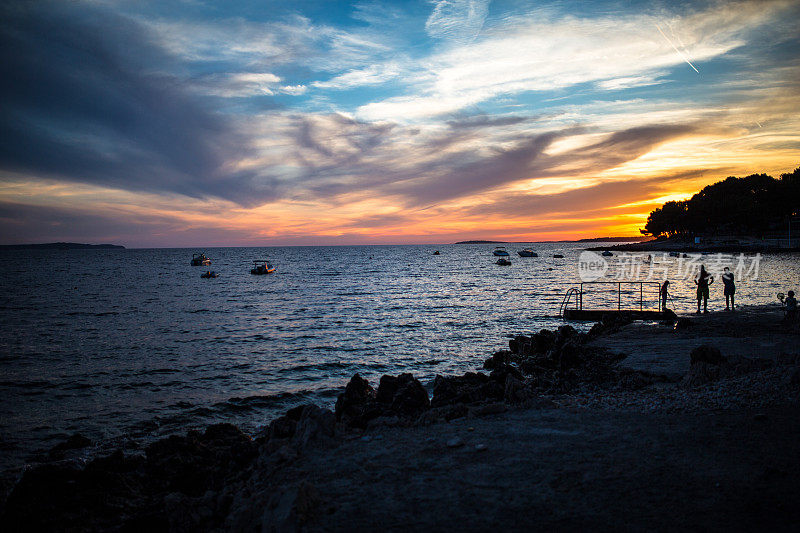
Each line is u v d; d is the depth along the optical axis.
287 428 9.81
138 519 7.45
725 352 16.09
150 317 42.00
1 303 53.75
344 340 29.45
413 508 5.40
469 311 42.00
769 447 6.86
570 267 121.94
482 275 95.69
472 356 24.28
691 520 4.91
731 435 7.45
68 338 31.61
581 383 13.74
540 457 6.84
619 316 28.86
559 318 36.94
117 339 31.06
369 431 8.85
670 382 13.04
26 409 16.67
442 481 6.13
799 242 128.62
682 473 6.07
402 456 7.15
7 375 21.55
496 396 12.52
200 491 9.57
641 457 6.68
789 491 5.47
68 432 14.45
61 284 82.75
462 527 4.93
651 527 4.80
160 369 22.44
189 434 12.51
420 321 36.72
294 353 25.72
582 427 8.29
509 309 42.84
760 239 148.12
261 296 60.56
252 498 6.38
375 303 50.31
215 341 29.95
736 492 5.49
